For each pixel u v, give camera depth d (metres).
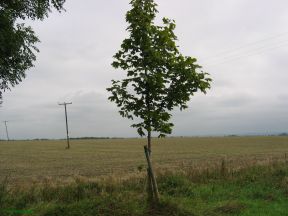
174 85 11.12
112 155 59.34
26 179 26.69
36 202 13.08
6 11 15.20
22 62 16.97
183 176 17.75
